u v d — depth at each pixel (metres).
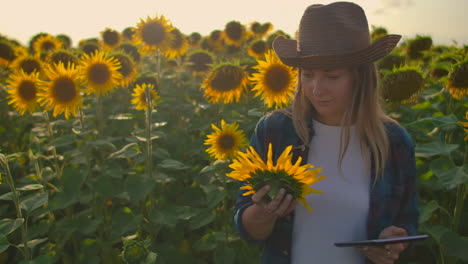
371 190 1.51
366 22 1.43
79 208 3.53
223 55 7.70
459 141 2.98
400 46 4.76
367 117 1.49
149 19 4.06
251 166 1.15
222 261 2.47
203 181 3.20
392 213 1.54
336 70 1.38
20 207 2.20
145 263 1.84
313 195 1.56
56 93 2.90
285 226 1.60
